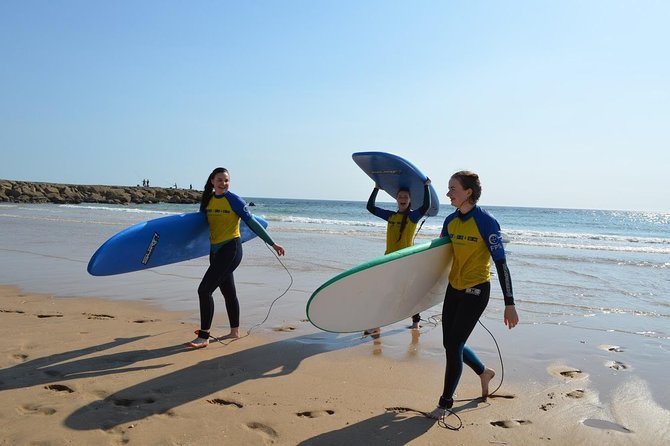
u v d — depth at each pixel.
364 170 5.70
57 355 4.03
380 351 4.42
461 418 3.10
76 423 2.85
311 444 2.72
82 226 16.86
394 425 2.98
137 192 62.47
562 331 5.18
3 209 31.20
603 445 2.79
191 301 6.14
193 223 5.10
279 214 39.31
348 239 14.48
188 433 2.79
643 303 6.54
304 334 4.90
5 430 2.75
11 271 7.99
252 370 3.85
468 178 3.12
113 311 5.58
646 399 3.43
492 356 4.36
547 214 57.22
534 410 3.24
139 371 3.73
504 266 3.03
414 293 3.95
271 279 7.79
